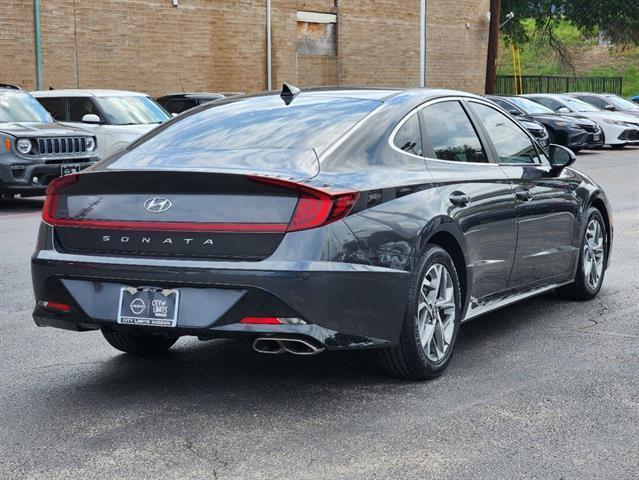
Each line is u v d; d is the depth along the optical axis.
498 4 37.41
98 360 5.96
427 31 36.75
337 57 33.62
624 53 67.00
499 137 6.50
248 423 4.71
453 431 4.57
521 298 6.62
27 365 5.84
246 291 4.66
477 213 5.77
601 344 6.29
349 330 4.82
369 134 5.33
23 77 25.28
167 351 6.20
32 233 11.71
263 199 4.74
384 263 4.93
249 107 5.81
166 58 28.64
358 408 4.93
